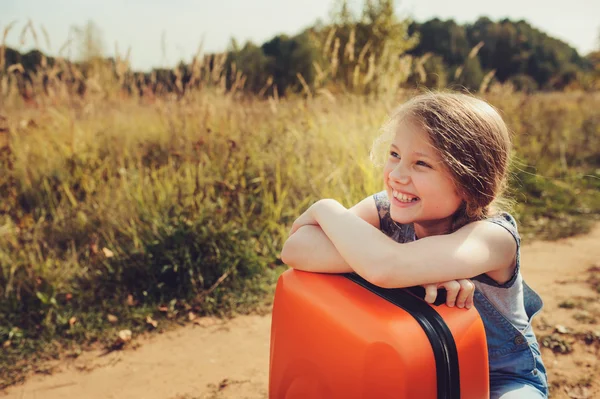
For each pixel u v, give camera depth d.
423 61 6.10
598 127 9.04
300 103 5.50
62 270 3.37
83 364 2.71
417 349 1.00
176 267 3.36
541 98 10.83
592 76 14.22
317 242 1.38
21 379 2.56
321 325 1.17
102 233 3.78
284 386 1.34
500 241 1.29
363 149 4.69
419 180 1.24
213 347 2.88
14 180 4.35
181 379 2.58
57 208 4.11
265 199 4.20
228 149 4.61
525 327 1.43
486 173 1.26
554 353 2.78
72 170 4.51
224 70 5.88
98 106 5.78
